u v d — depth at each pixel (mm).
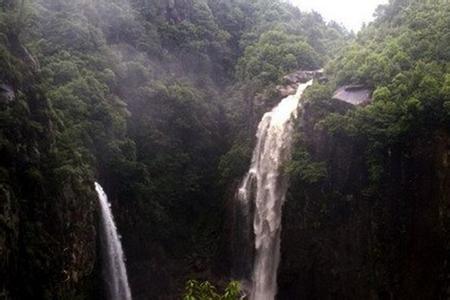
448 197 40000
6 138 35438
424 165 41688
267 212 56906
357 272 45688
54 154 40312
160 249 60281
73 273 40219
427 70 44438
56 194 39250
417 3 57062
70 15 61812
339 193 47500
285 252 52156
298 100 57500
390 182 43562
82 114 50156
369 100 47531
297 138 51188
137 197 56438
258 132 61781
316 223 49250
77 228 41406
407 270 42188
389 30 56250
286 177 54469
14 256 33500
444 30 48656
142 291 58156
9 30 40875
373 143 43875
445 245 39906
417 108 41531
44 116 40719
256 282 56688
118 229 55250
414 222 42000
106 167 52906
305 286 50500
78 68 56156
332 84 52906
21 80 39125
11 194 33906
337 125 46719
